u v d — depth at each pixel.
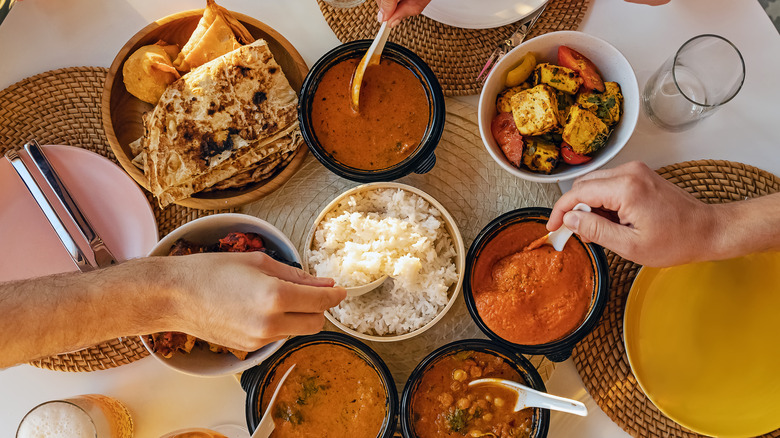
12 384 0.83
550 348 0.75
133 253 0.81
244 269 0.61
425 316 0.79
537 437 0.75
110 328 0.62
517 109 0.74
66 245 0.78
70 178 0.81
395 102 0.78
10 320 0.60
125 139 0.82
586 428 0.80
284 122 0.78
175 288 0.61
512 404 0.77
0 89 0.84
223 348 0.76
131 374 0.83
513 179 0.82
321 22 0.83
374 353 0.76
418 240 0.77
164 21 0.79
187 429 0.78
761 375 0.77
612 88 0.75
